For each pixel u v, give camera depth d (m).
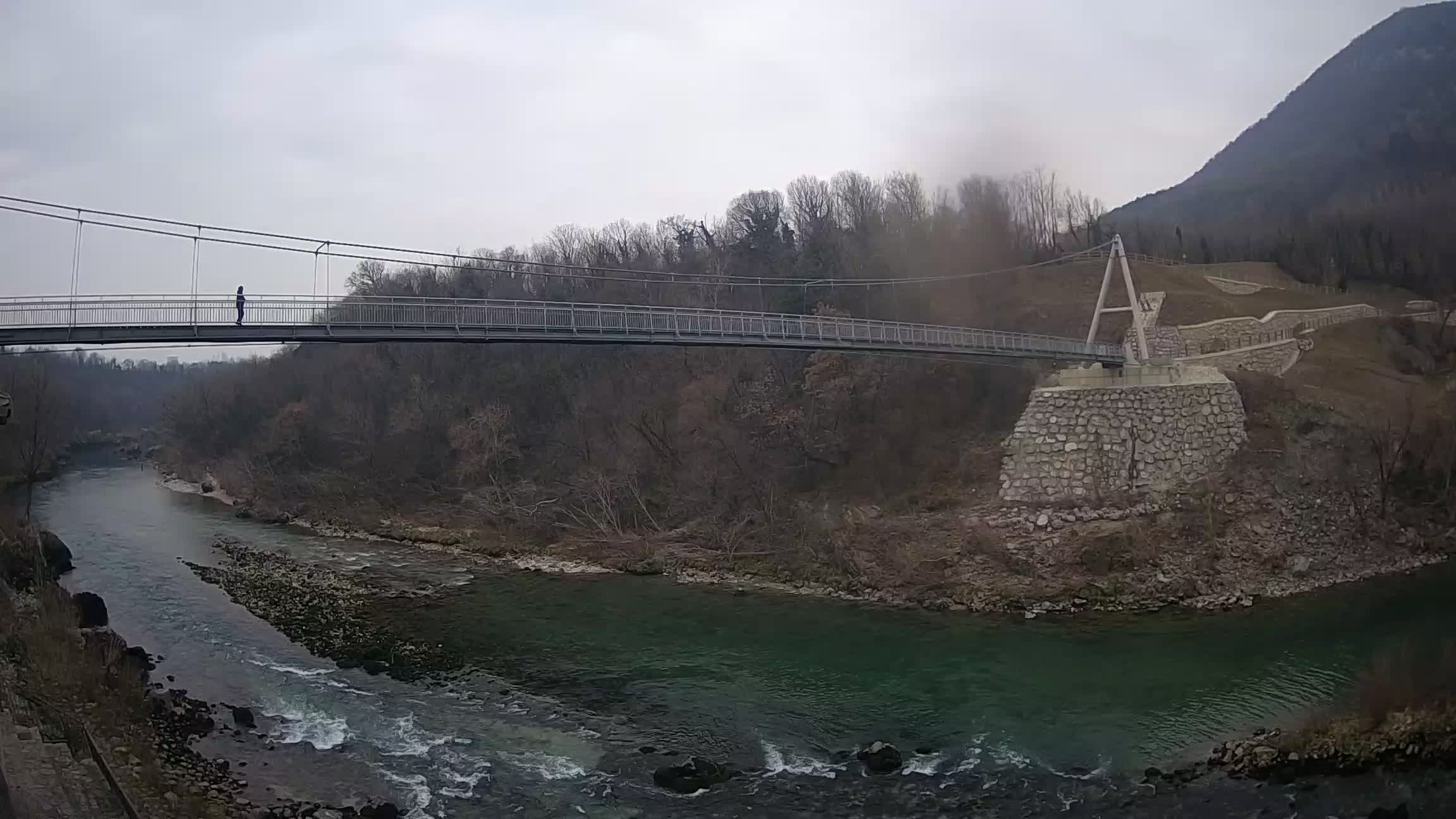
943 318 63.97
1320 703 24.89
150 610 37.09
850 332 43.47
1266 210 156.00
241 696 27.27
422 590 41.28
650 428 56.66
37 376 78.12
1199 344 58.03
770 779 21.72
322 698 27.28
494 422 61.56
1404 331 59.97
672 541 47.62
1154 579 36.34
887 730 24.52
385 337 32.94
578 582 42.56
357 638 33.50
